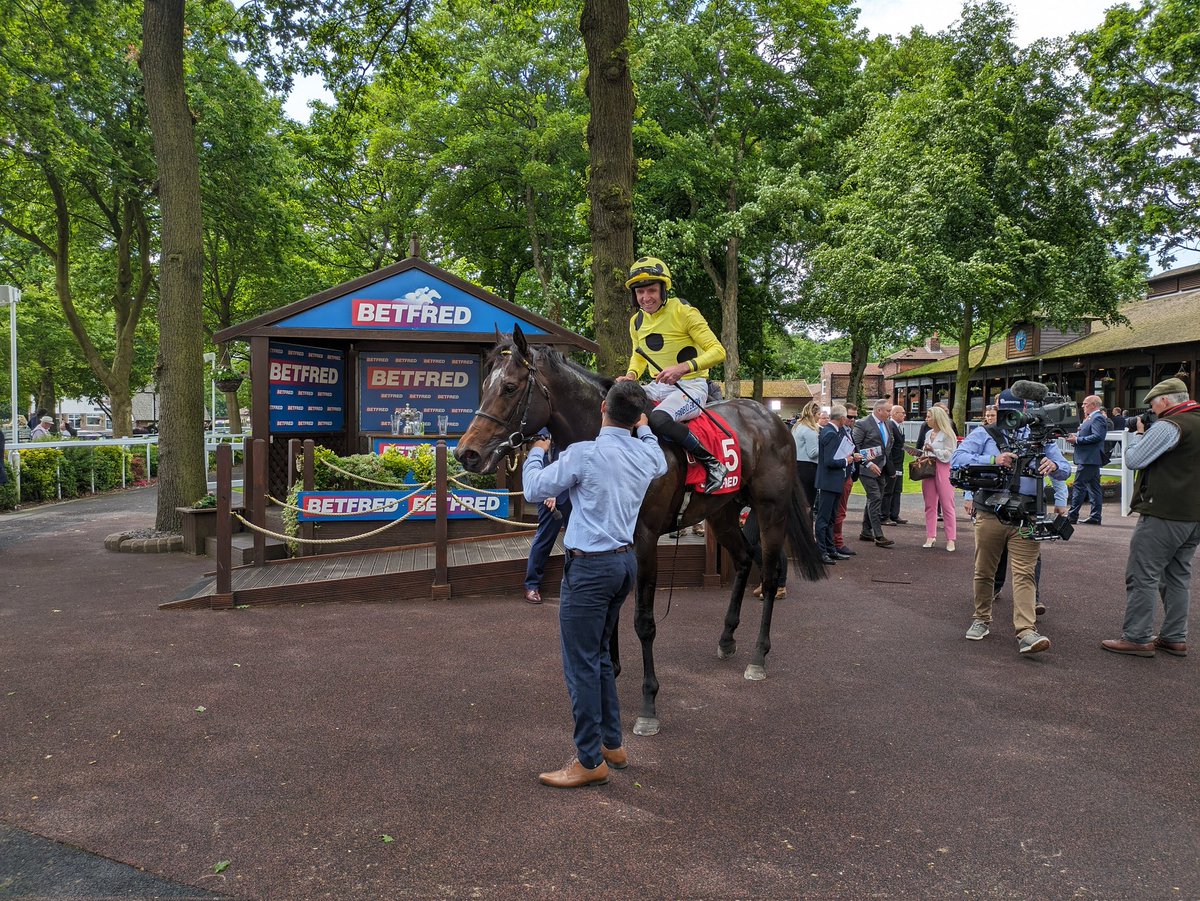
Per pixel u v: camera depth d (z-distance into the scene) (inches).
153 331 1251.2
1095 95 764.0
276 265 967.6
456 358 426.3
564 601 133.6
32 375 1594.5
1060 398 216.1
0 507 536.4
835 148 1103.0
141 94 718.5
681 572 297.7
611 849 114.4
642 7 1027.9
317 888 104.4
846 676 194.7
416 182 1026.1
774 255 1230.3
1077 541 414.9
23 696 175.8
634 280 189.3
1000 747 152.1
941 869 109.8
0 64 609.3
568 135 943.0
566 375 163.6
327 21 486.6
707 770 141.5
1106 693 183.3
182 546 375.6
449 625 238.5
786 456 209.9
